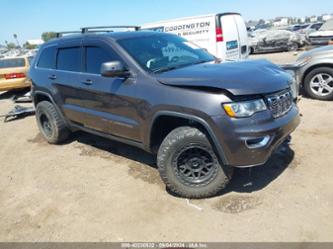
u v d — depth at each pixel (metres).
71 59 4.49
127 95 3.54
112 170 4.19
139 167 4.19
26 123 7.18
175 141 3.19
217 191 3.27
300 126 5.04
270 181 3.48
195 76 3.10
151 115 3.32
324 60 6.13
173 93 3.11
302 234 2.65
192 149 3.20
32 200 3.66
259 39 20.09
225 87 2.83
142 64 3.54
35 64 5.38
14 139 6.09
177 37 4.58
